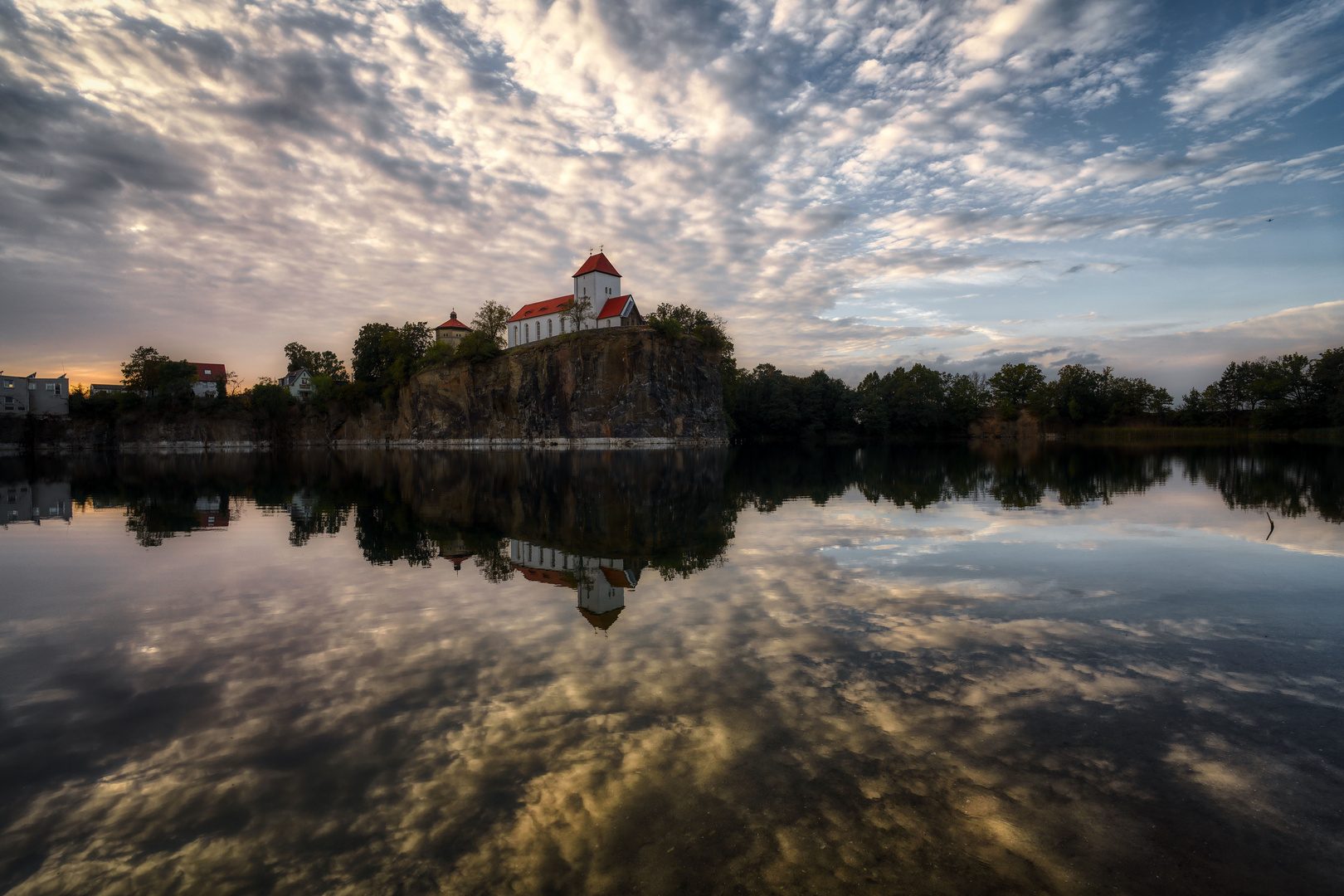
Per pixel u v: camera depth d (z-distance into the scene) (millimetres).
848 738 5992
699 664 7832
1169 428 131375
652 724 6227
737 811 4875
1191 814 4852
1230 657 8102
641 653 8211
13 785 5207
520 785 5207
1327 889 4070
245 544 16969
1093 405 139125
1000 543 16391
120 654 8297
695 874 4207
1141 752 5754
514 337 126938
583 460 67250
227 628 9383
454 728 6148
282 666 7801
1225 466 44812
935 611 10180
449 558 14898
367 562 14445
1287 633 9062
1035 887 4113
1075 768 5480
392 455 93750
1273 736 6047
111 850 4449
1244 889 4094
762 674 7492
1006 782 5285
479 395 120000
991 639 8805
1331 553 14656
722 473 44812
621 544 16531
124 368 128750
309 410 145125
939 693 7008
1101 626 9367
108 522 21625
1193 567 13289
